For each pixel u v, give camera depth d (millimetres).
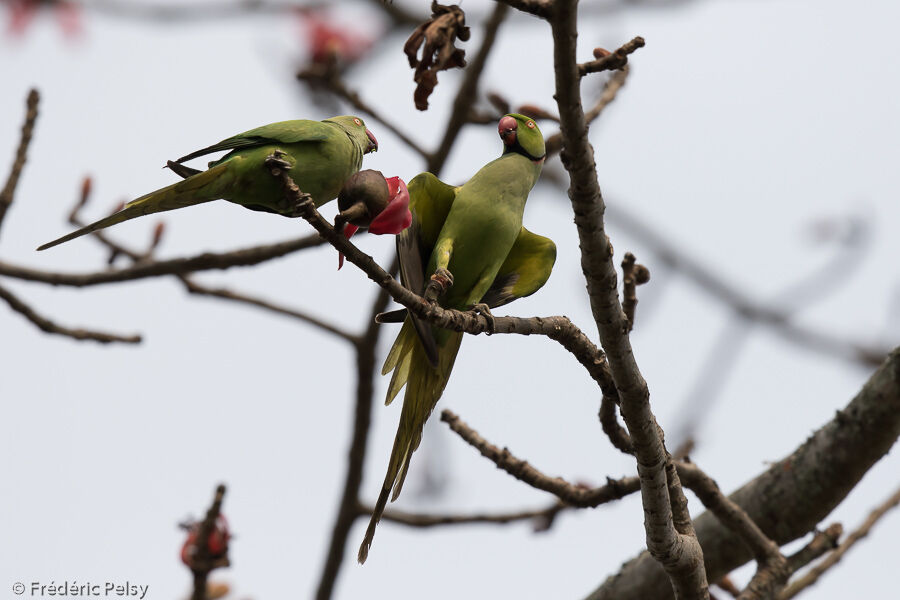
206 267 11320
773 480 9539
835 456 9203
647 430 6570
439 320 6172
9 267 11008
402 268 7438
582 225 5746
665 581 9484
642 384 6445
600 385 7035
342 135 7184
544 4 4891
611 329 6188
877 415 9023
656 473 6703
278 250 11328
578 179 5520
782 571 8430
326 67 11008
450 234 7816
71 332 10977
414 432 7961
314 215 5402
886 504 9844
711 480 8344
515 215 8055
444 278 7102
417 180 7656
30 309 10820
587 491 8555
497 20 11188
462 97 11281
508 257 8484
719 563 9523
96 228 6277
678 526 7180
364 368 12508
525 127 8328
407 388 7949
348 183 5418
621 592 9680
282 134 6809
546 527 11391
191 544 8922
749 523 8453
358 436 12617
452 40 5254
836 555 9570
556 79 5152
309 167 6875
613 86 10781
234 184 6625
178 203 6559
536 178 8383
